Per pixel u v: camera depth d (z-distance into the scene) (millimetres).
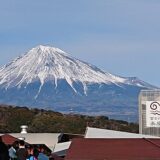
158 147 34812
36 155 36375
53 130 116250
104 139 35875
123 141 35656
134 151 34312
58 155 44125
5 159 28703
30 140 67375
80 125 118375
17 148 36094
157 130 61875
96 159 33750
